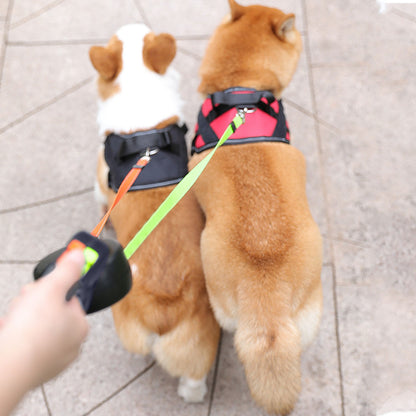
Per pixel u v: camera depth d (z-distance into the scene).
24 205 1.92
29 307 0.78
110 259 1.12
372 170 1.96
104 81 1.67
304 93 2.04
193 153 1.70
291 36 1.70
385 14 2.12
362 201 1.93
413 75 2.06
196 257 1.57
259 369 1.45
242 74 1.65
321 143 1.98
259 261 1.50
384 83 2.05
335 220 1.91
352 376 1.77
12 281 1.85
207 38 2.10
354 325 1.81
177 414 1.75
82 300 0.99
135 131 1.62
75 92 2.04
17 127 2.00
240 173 1.55
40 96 2.03
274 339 1.45
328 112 2.02
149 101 1.63
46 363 0.78
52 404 1.74
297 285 1.51
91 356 1.79
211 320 1.57
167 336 1.54
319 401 1.75
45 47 2.08
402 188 1.94
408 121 2.01
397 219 1.91
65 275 0.83
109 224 1.91
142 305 1.53
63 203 1.93
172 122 1.65
